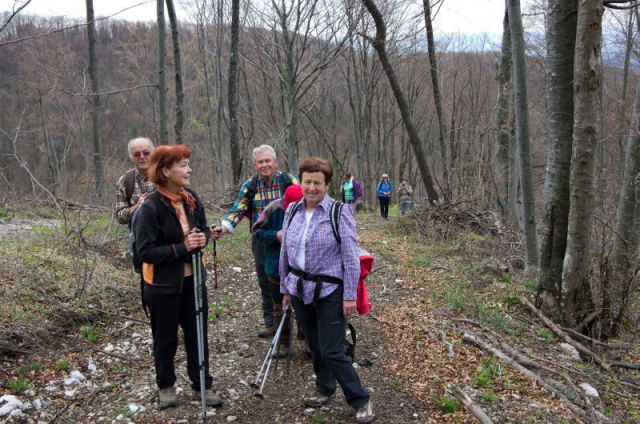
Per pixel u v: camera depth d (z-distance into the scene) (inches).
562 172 242.7
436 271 327.9
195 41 1041.5
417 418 149.3
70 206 404.5
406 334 214.1
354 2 661.3
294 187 168.6
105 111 789.9
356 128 1101.7
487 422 142.8
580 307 240.1
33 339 184.5
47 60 533.6
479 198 489.7
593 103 218.5
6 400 149.2
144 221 136.1
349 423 145.4
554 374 184.4
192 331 148.9
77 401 155.5
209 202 523.5
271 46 777.6
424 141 1328.7
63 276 239.8
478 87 1139.9
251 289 274.4
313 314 146.6
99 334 202.2
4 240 293.7
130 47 1008.9
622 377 197.6
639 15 649.0
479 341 202.7
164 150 137.2
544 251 249.1
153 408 150.7
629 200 307.3
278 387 166.7
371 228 524.1
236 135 554.3
